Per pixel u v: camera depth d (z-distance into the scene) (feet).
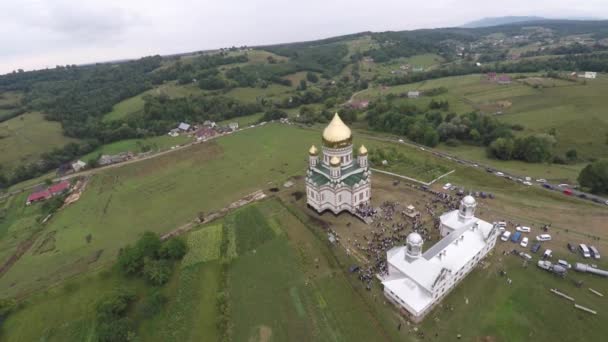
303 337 218.18
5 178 508.12
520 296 231.71
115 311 236.22
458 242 251.80
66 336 233.76
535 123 568.41
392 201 358.84
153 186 462.19
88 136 650.84
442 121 607.37
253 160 517.55
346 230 317.63
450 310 225.56
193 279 272.31
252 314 236.84
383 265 266.98
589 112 565.12
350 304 238.48
